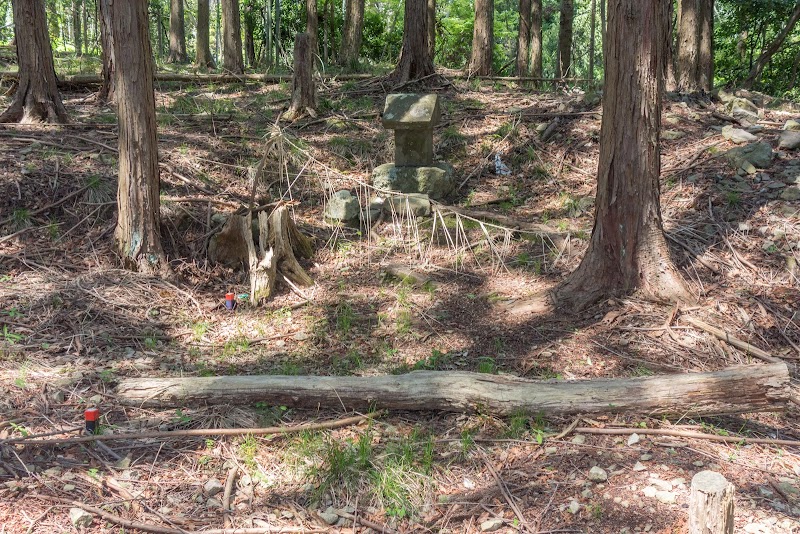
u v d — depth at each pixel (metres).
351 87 12.63
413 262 7.46
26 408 4.54
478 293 6.80
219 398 4.70
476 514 3.79
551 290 6.48
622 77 5.91
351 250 7.73
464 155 9.73
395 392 4.69
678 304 6.02
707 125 9.49
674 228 7.19
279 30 19.80
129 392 4.75
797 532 3.55
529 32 18.81
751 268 6.50
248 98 11.93
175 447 4.30
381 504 3.87
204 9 18.94
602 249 6.25
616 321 5.93
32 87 9.46
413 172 8.59
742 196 7.48
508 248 7.57
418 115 8.35
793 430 4.62
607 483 3.96
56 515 3.60
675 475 4.01
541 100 11.50
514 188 8.97
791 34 20.97
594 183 8.73
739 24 18.66
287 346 5.91
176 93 12.20
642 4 5.73
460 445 4.36
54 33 25.02
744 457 4.25
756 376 4.33
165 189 7.96
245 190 8.48
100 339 5.70
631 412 4.54
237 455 4.25
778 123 9.30
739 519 3.64
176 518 3.68
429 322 6.29
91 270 6.71
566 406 4.56
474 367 5.52
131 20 6.45
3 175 7.63
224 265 7.21
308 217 8.39
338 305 6.61
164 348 5.75
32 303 5.99
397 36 21.16
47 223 7.28
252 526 3.66
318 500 3.88
